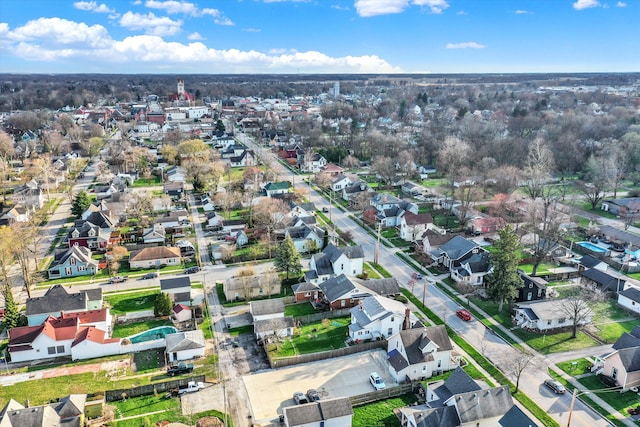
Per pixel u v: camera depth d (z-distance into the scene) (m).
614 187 153.38
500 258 87.88
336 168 192.62
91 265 107.12
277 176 181.25
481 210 146.00
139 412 63.34
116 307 91.69
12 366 74.56
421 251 117.62
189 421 61.62
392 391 67.38
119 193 150.62
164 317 88.12
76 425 59.03
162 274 106.38
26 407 61.59
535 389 67.50
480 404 59.94
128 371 72.75
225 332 83.50
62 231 131.38
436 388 65.00
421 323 81.62
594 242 122.81
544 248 108.38
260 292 96.19
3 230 100.62
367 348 78.62
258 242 122.75
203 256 115.56
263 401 66.00
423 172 190.12
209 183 169.12
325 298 94.06
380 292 92.94
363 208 145.38
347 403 61.50
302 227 123.44
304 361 75.12
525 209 136.38
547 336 81.56
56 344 76.94
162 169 189.00
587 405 64.25
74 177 185.62
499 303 92.44
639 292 90.62
